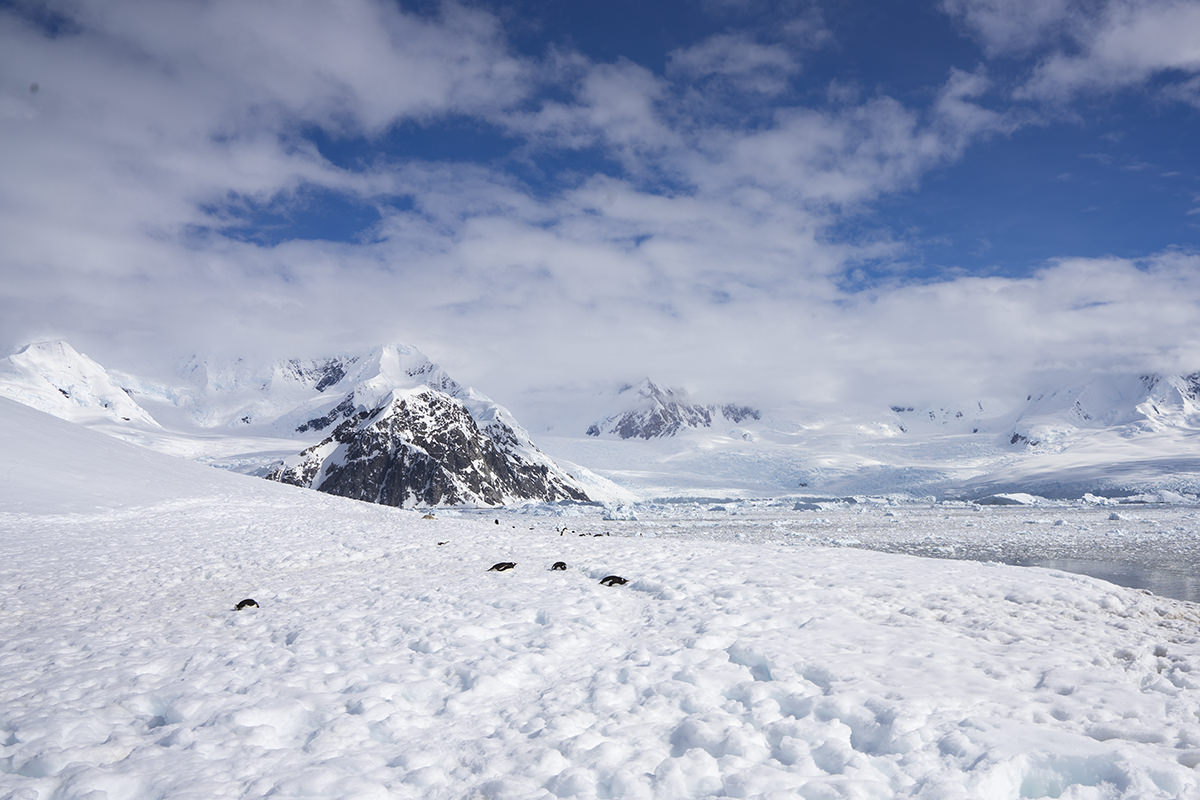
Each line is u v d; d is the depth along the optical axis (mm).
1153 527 50062
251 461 157000
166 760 6223
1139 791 5516
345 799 5535
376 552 21469
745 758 6352
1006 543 39562
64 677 8609
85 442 37312
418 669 8852
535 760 6266
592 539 26109
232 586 15680
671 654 9484
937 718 6930
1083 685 7988
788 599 12766
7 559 18312
